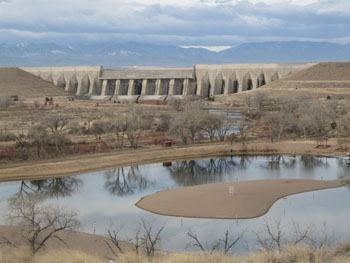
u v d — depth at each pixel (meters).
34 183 91.44
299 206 69.81
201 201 73.06
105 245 52.66
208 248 51.44
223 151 120.38
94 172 100.94
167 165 107.94
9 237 52.16
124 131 125.44
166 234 57.97
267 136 140.75
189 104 186.25
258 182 86.19
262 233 56.78
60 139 114.62
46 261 43.03
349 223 60.47
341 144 118.75
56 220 57.09
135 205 73.00
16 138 119.94
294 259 34.50
